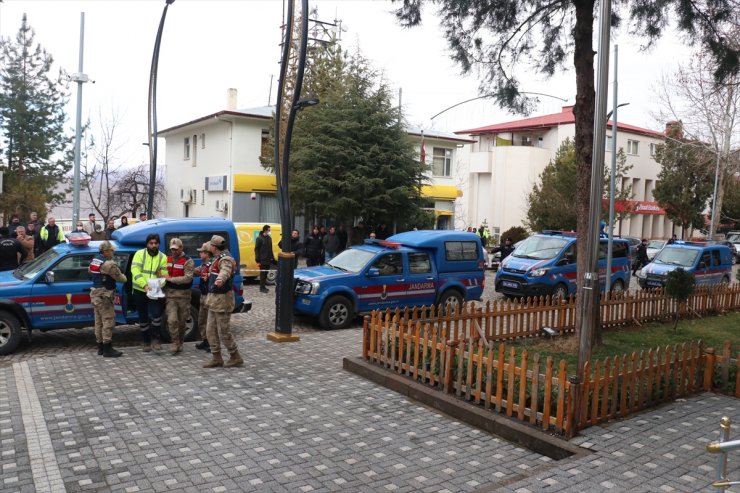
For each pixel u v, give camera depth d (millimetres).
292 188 23766
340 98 23969
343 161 23422
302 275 11898
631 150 47562
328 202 23281
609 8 5934
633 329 11969
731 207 44812
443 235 13367
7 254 12773
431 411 6742
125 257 9938
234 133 29172
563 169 34344
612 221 17297
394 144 23562
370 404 6938
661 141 47281
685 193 40812
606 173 33188
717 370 7395
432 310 8867
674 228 54562
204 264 9242
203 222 10969
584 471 4902
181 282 9125
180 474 4977
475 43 10719
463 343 6785
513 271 16375
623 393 6246
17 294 9000
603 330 11750
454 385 6906
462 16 10266
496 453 5578
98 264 8883
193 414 6469
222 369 8359
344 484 4848
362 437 5898
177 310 9195
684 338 11117
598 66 6000
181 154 35688
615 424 6012
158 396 7078
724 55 9516
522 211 43219
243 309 11109
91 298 8906
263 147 29531
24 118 32875
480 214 45844
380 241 13047
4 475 4926
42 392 7176
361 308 12000
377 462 5305
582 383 5773
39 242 14703
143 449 5488
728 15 9312
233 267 8469
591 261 5914
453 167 36219
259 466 5160
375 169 23562
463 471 5156
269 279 18469
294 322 12430
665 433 5785
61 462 5188
